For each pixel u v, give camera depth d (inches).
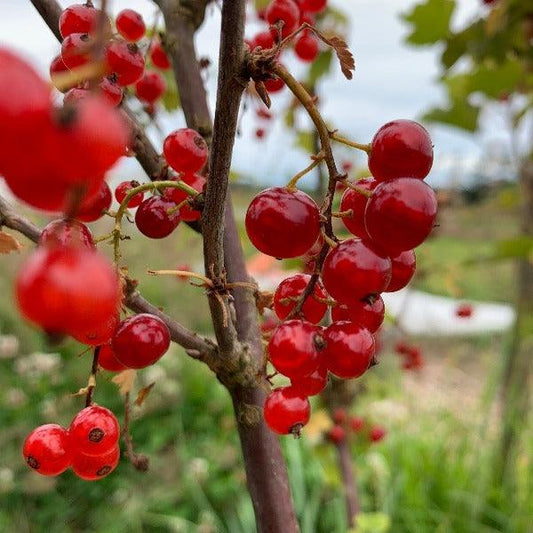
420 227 2.8
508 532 13.5
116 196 3.9
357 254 3.0
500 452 14.5
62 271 2.0
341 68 3.0
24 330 19.2
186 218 3.9
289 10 4.4
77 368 17.8
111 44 3.6
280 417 3.2
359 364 3.1
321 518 14.2
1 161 1.8
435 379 22.4
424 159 2.9
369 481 14.6
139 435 16.5
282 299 3.4
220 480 15.4
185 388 18.1
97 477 3.6
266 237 2.9
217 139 2.8
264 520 3.9
